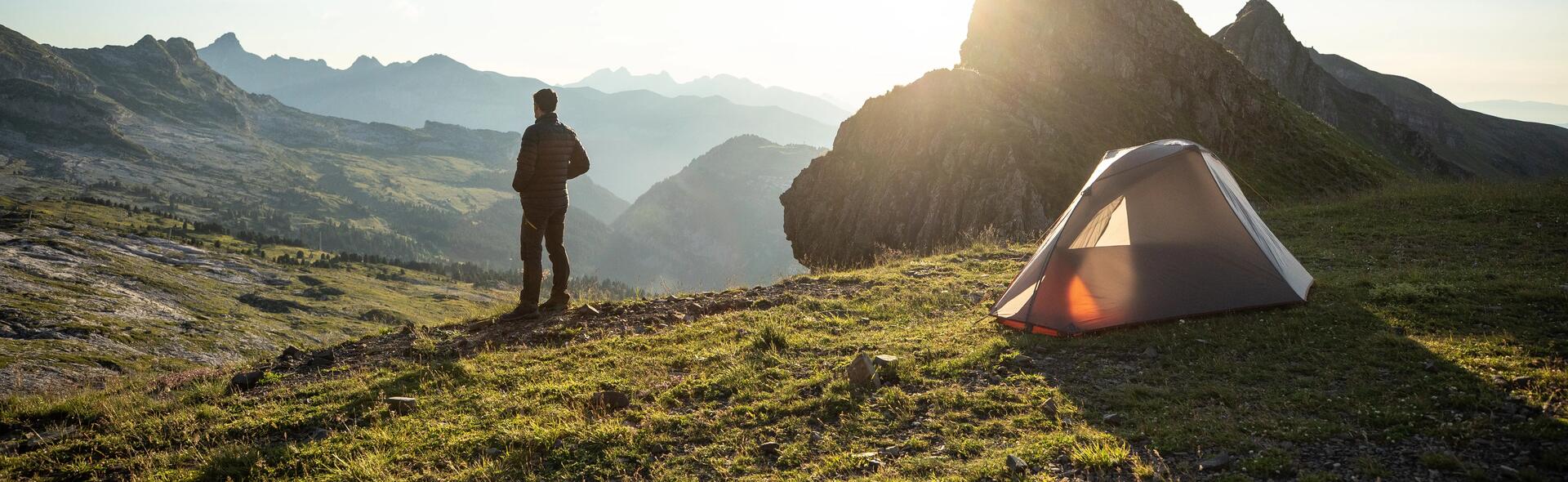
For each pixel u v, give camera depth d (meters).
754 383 8.22
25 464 7.34
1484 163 176.88
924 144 55.84
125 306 164.38
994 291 12.36
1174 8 66.81
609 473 6.32
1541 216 16.73
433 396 8.49
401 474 6.55
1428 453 5.28
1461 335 7.91
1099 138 53.75
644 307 12.37
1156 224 10.09
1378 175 56.91
